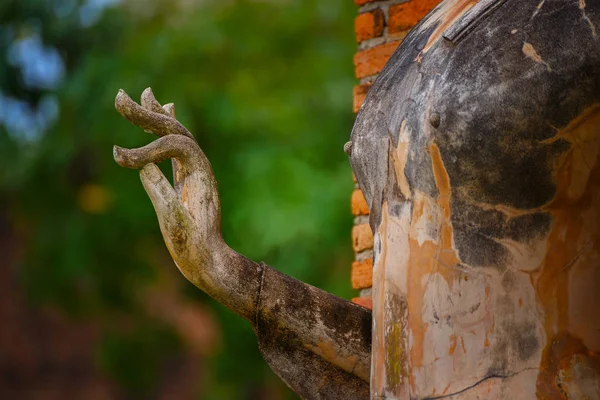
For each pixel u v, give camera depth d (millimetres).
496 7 4133
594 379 3908
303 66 19438
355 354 4680
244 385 18859
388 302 4195
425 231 4082
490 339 3947
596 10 3992
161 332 21297
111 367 21109
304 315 4660
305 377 4707
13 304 23438
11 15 21688
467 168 4004
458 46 4121
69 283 20078
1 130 21406
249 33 19641
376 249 4332
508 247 3973
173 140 4500
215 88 19031
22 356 23594
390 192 4246
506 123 3971
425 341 4039
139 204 19078
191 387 24641
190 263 4531
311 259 16641
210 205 4547
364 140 4410
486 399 3920
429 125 4059
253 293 4609
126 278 19984
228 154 18219
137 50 19125
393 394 4125
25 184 20109
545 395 3900
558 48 3982
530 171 3969
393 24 5918
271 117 18531
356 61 6008
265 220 16828
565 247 3965
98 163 19438
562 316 3939
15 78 21750
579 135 3965
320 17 19859
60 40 21656
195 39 19203
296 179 17359
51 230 19891
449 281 4020
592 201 3977
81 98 18922
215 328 20859
